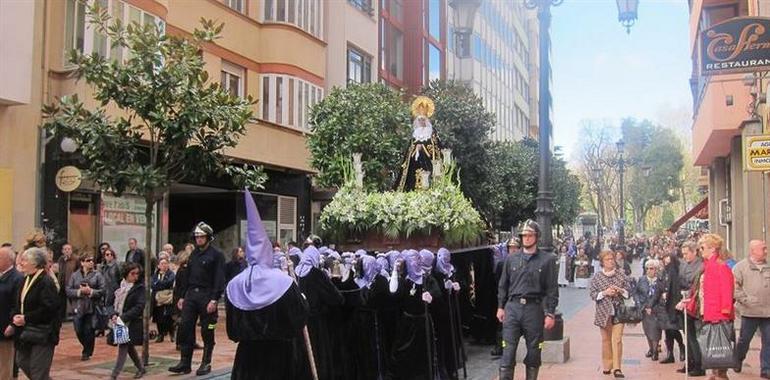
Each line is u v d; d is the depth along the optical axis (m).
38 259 8.34
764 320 10.44
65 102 10.68
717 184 24.81
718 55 13.32
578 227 85.75
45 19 16.06
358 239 10.59
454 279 10.59
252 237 6.34
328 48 27.38
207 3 20.98
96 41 16.56
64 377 10.24
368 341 9.08
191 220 24.30
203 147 11.19
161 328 14.52
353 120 20.70
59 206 16.20
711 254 9.65
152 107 10.71
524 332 8.53
